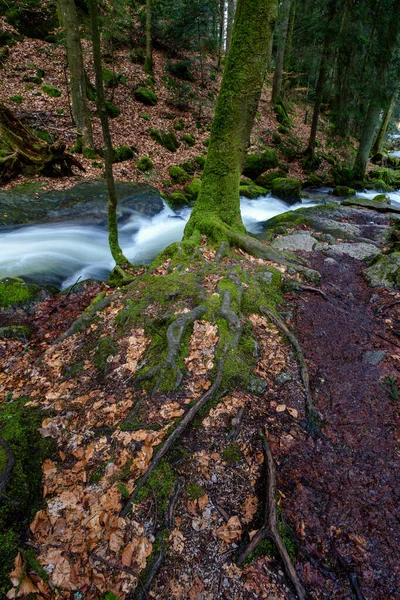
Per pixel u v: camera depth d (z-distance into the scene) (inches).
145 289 188.7
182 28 770.8
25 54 636.1
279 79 906.1
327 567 90.0
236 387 136.7
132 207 430.3
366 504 103.3
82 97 504.1
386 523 98.8
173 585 86.5
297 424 127.0
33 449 116.0
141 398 132.3
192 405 127.5
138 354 150.6
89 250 334.6
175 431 116.7
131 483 106.0
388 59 579.2
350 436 124.1
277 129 836.6
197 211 272.7
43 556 89.5
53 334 194.1
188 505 101.4
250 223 444.1
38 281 271.0
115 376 143.1
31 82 595.8
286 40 942.4
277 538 92.5
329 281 233.9
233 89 236.5
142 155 578.9
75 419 126.5
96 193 447.5
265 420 127.0
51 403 134.7
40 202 403.9
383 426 128.5
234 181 267.4
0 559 86.9
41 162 453.7
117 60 753.0
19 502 99.4
